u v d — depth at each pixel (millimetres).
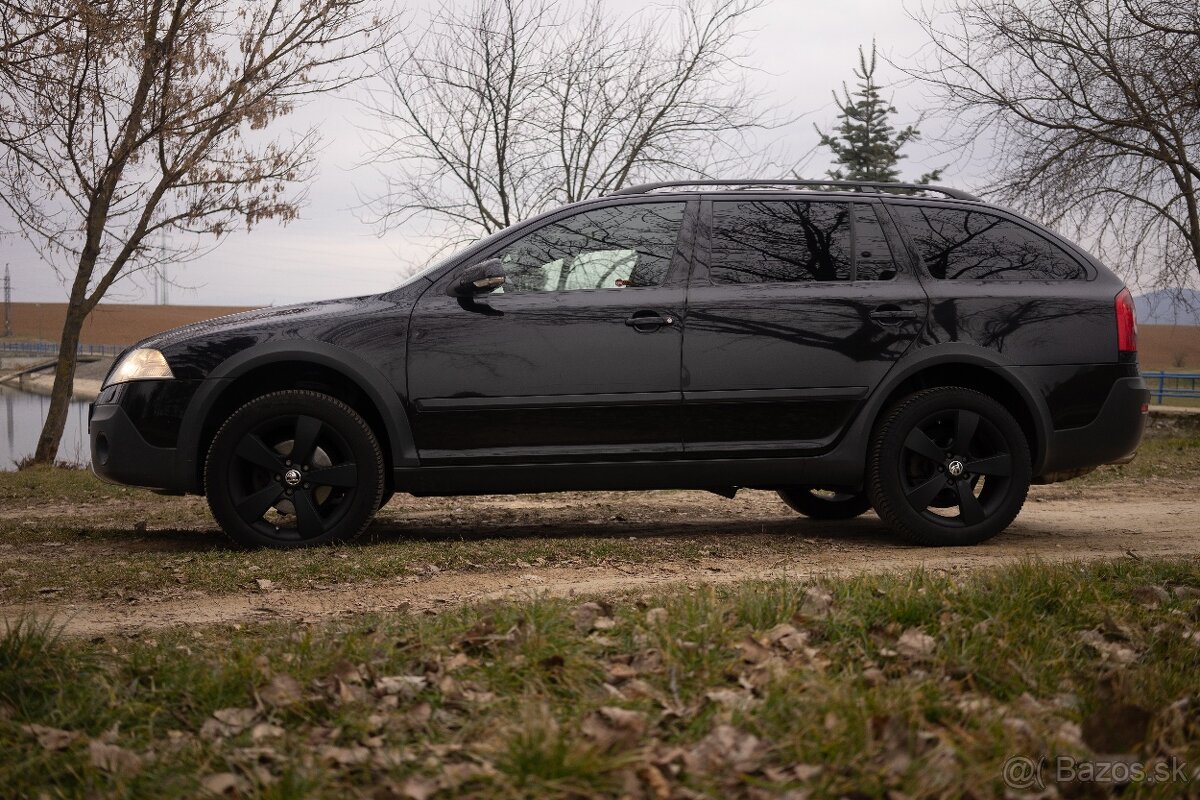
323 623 3875
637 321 5637
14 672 2846
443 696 2762
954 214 6090
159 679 2918
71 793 2281
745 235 5863
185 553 5707
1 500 8703
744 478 5777
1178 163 15742
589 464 5664
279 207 13109
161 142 12953
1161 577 4258
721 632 3176
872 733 2387
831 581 3934
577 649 3104
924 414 5812
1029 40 16203
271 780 2270
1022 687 2828
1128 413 5941
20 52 10172
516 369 5598
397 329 5605
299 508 5617
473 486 5668
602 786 2178
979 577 3898
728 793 2148
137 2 11844
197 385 5555
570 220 5828
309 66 12914
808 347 5734
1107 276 6090
